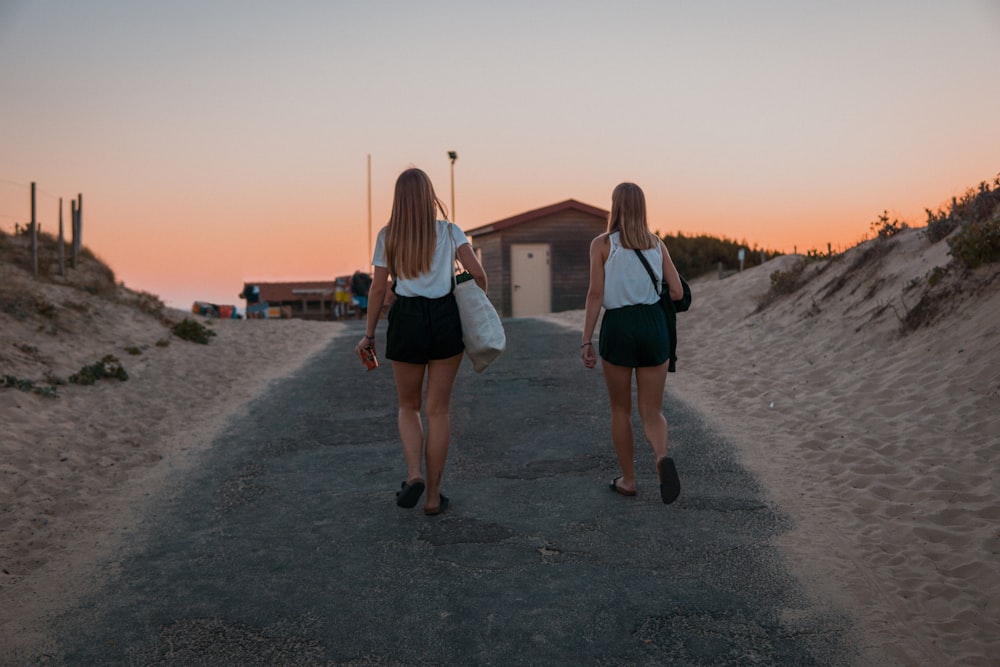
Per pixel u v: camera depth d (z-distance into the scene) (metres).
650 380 3.90
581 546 3.59
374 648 2.70
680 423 5.89
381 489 4.55
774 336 8.92
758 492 4.27
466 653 2.66
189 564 3.48
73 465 5.01
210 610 3.02
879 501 3.95
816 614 2.88
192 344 10.93
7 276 10.83
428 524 3.92
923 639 2.65
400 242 3.66
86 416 6.36
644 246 3.87
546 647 2.69
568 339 10.89
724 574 3.25
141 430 6.05
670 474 3.65
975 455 4.28
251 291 32.53
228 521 4.05
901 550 3.37
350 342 12.03
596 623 2.85
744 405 6.30
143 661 2.64
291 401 7.29
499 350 3.79
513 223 22.16
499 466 4.98
